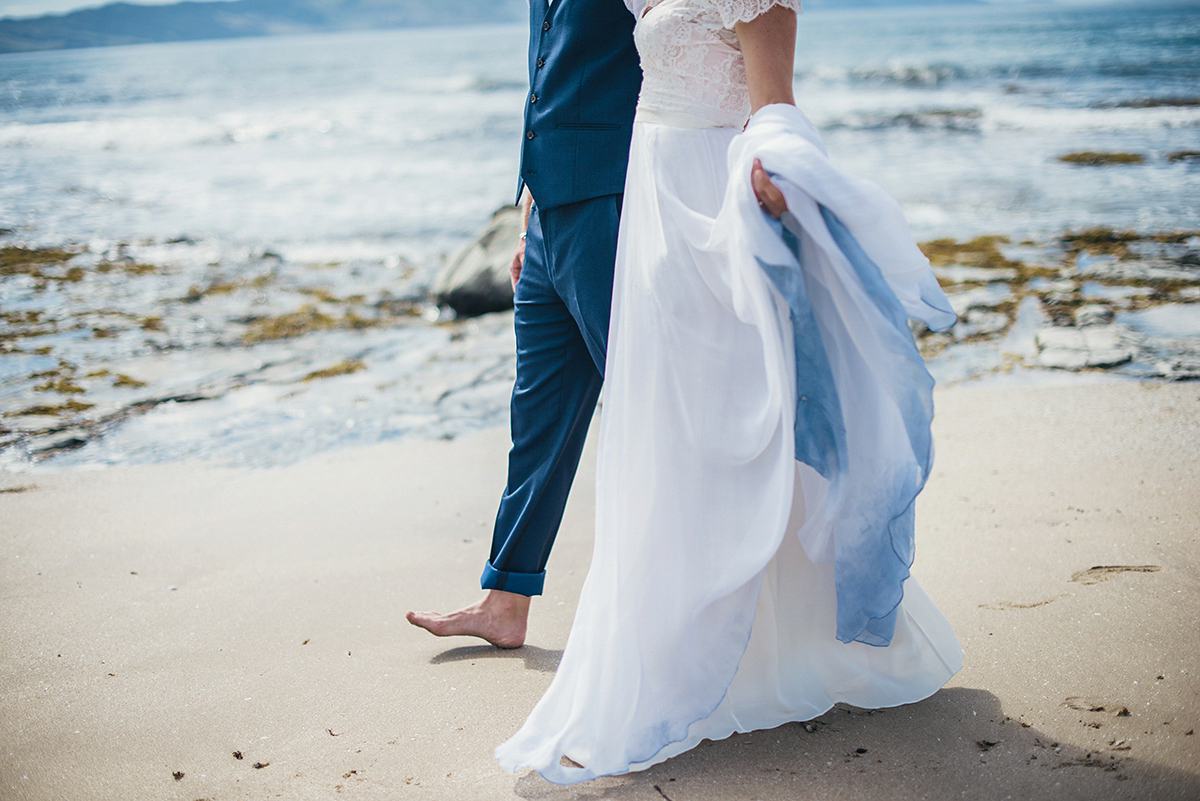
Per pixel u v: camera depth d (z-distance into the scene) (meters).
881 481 1.64
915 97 22.31
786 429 1.58
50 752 1.89
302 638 2.38
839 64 34.12
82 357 5.69
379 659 2.25
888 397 1.63
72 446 4.21
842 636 1.69
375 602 2.60
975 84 24.95
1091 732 1.75
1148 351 4.65
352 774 1.76
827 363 1.61
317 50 107.81
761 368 1.66
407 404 4.74
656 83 1.81
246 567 2.87
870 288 1.58
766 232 1.58
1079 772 1.63
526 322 2.16
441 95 32.53
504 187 12.45
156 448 4.15
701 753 1.75
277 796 1.71
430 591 2.66
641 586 1.67
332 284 7.70
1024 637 2.14
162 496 3.54
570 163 1.95
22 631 2.46
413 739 1.88
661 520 1.68
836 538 1.67
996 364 4.72
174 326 6.42
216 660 2.27
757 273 1.57
